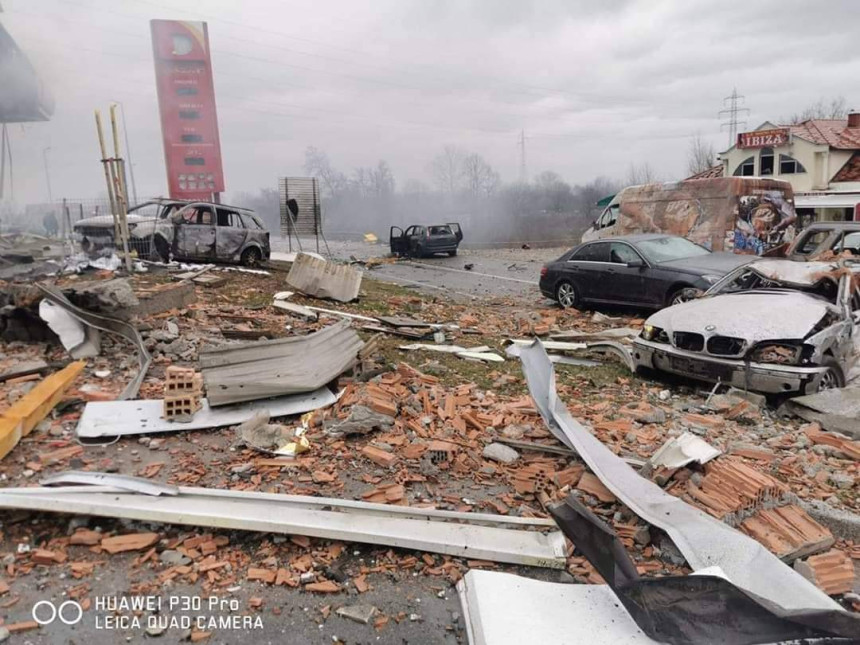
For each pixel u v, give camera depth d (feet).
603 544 10.09
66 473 12.81
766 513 12.48
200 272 45.68
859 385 21.89
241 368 18.44
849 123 115.85
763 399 20.31
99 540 11.19
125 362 21.94
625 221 59.47
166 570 10.57
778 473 15.06
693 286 34.86
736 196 50.65
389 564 11.08
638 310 39.01
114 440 15.51
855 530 12.39
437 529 11.80
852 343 21.98
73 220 49.11
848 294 23.02
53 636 9.04
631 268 38.19
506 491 13.99
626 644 8.84
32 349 22.65
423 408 18.42
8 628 9.10
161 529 11.62
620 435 17.38
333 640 9.28
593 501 13.47
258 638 9.23
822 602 9.60
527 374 17.56
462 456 15.30
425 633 9.52
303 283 42.68
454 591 10.50
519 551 11.30
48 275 38.01
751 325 20.99
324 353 20.43
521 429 17.02
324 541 11.51
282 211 79.36
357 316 34.88
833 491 14.33
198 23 85.92
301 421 17.21
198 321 29.78
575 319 38.47
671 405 21.04
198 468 14.24
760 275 25.85
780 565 10.40
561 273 42.86
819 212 103.71
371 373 21.43
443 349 28.14
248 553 11.15
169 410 16.55
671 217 54.85
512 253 98.99
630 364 25.39
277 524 11.35
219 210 54.34
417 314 39.88
